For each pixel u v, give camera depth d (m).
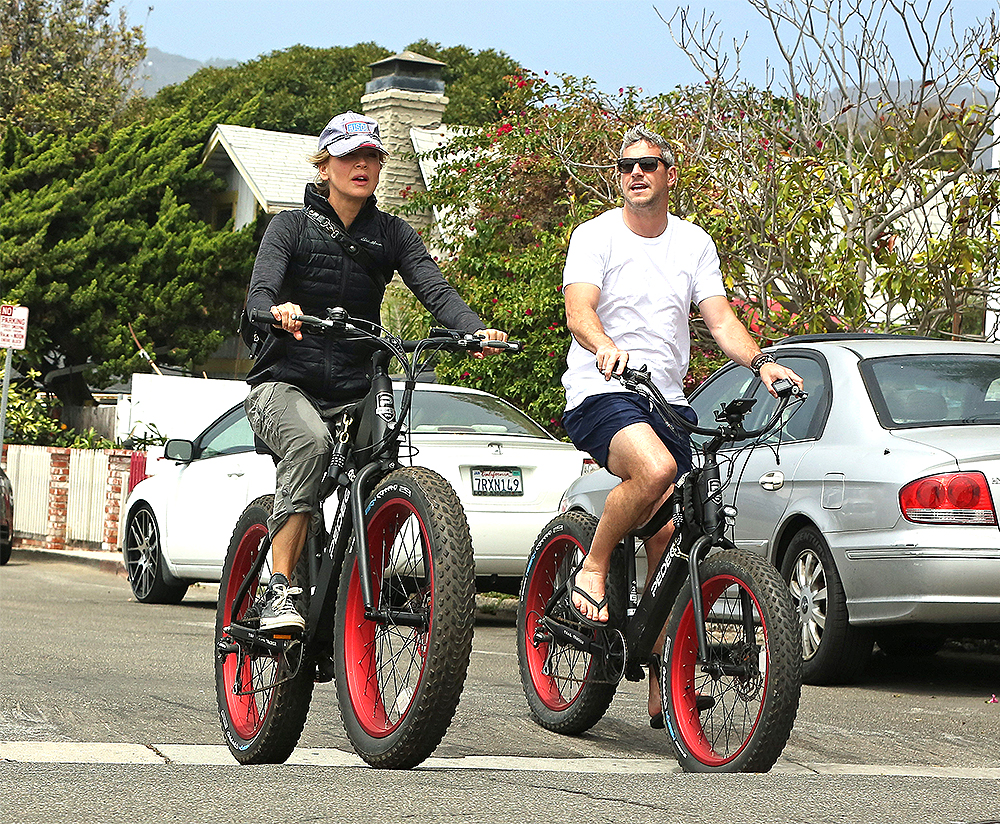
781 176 35.44
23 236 80.00
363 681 14.05
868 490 22.02
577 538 17.58
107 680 21.25
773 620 13.95
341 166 14.73
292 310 13.71
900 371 23.58
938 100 35.25
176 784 12.40
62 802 11.59
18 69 128.25
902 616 21.50
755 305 35.03
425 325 53.16
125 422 58.25
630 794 12.28
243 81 151.62
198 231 85.25
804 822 11.20
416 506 13.41
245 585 15.73
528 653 18.70
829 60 36.12
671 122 38.81
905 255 35.84
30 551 52.38
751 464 24.77
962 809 11.93
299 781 12.63
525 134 49.53
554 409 43.25
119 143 87.56
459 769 13.95
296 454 14.37
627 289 16.25
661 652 16.36
